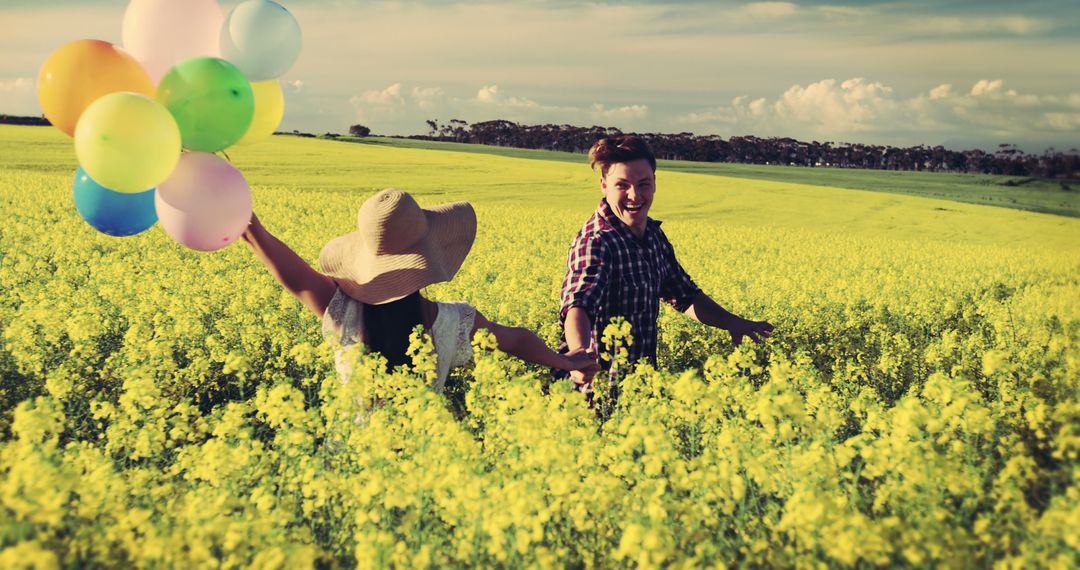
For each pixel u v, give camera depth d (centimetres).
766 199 4172
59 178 2983
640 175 455
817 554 271
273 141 6397
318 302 404
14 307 880
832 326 843
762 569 275
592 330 475
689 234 2356
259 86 428
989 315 863
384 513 306
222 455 331
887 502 313
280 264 400
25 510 254
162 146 359
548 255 1644
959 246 2294
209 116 380
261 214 2258
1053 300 672
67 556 257
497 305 864
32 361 598
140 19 405
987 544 271
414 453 360
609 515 303
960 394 348
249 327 687
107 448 412
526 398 360
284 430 360
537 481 312
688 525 291
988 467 329
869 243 2325
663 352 702
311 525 322
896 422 328
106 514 291
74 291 964
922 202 4278
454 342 421
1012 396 439
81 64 370
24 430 318
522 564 273
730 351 730
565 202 3516
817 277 1327
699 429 407
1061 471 294
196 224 385
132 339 619
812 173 6894
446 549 294
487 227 2208
